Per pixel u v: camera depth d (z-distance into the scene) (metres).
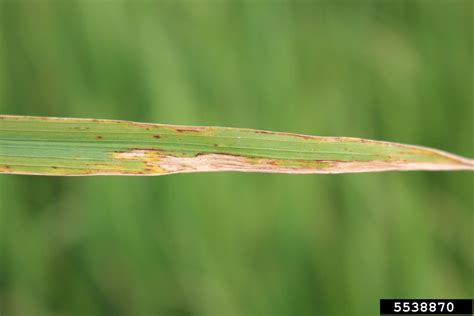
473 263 0.53
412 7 0.59
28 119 0.28
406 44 0.57
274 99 0.52
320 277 0.51
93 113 0.53
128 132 0.28
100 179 0.52
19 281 0.54
